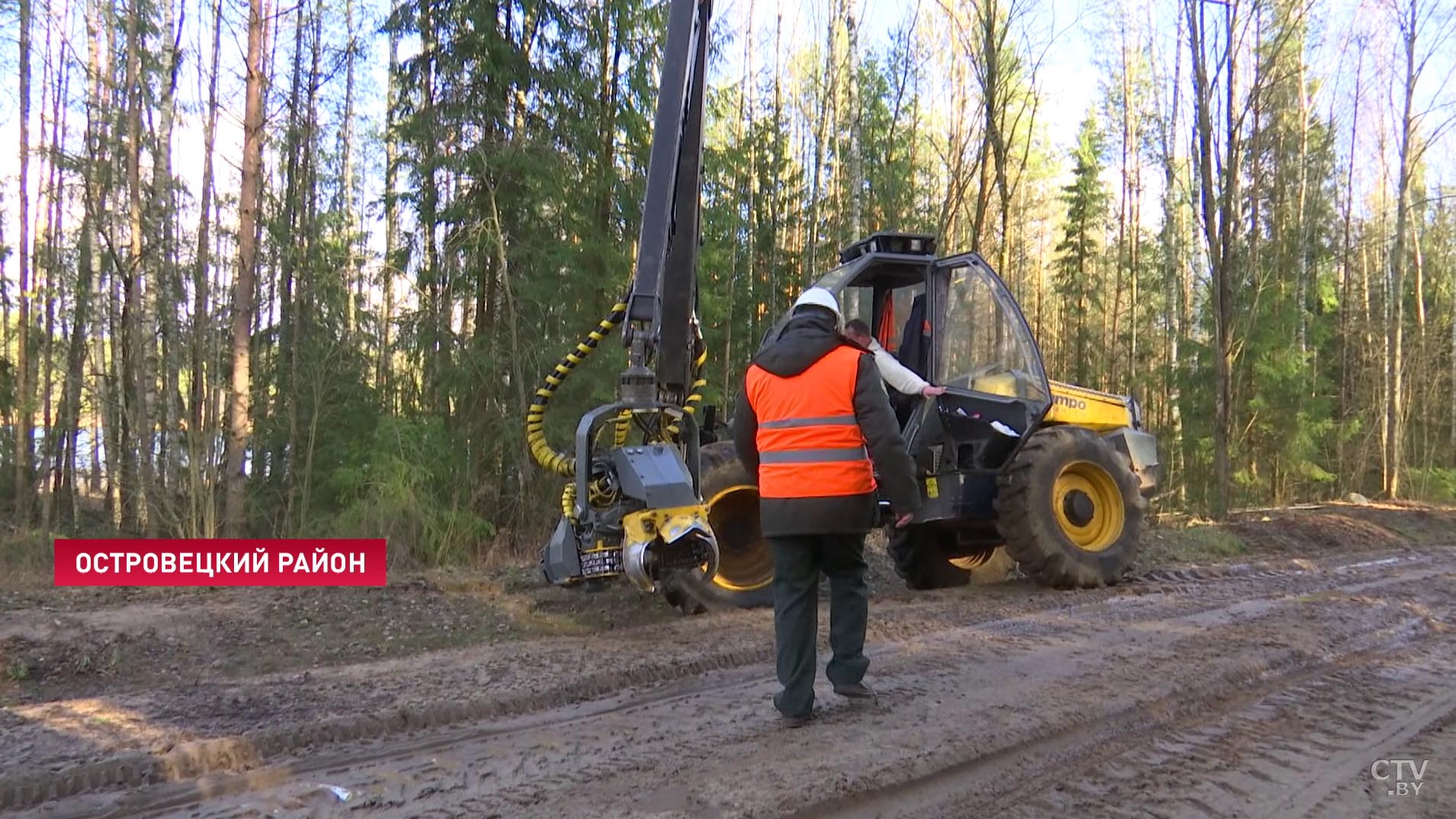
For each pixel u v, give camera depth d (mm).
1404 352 24047
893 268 6504
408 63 10000
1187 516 12281
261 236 11359
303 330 10859
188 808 2730
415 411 10031
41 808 2719
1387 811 2779
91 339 13469
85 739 3166
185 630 4645
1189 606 5789
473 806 2705
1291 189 19469
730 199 14398
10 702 3762
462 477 9289
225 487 9727
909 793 2838
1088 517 6773
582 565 4594
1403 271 18906
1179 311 22750
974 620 5352
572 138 10023
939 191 15469
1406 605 5855
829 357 3305
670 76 4930
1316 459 20250
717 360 14312
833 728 3354
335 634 4777
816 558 3480
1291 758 3189
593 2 10250
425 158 9820
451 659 4320
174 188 11930
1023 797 2838
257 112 8820
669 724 3432
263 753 3135
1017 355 6523
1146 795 2863
